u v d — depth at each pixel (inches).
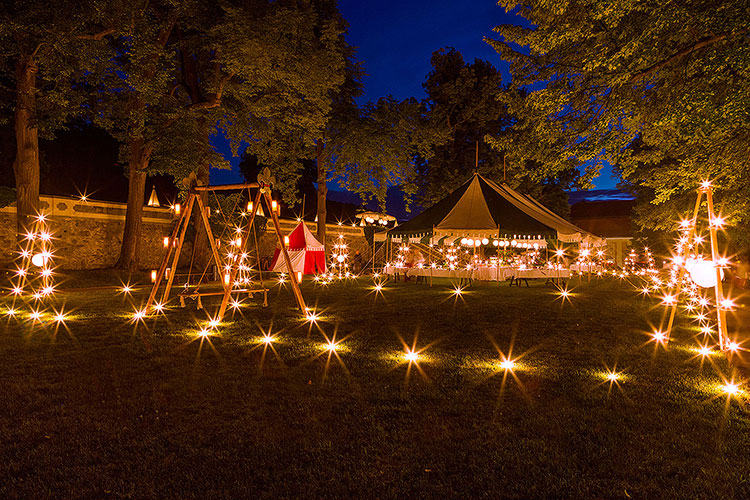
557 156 268.5
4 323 269.1
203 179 703.7
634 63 215.0
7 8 430.0
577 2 231.0
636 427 118.1
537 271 590.6
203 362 179.2
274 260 739.4
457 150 1050.7
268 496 85.4
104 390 144.3
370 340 225.0
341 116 864.9
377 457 100.4
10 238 588.7
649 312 335.0
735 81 192.7
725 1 179.6
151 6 570.3
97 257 677.3
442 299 418.9
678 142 272.8
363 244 1163.3
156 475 92.7
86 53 459.2
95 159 976.3
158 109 585.3
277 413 125.7
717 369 173.3
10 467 95.3
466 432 113.5
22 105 475.8
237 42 546.3
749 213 285.1
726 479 91.6
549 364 179.5
